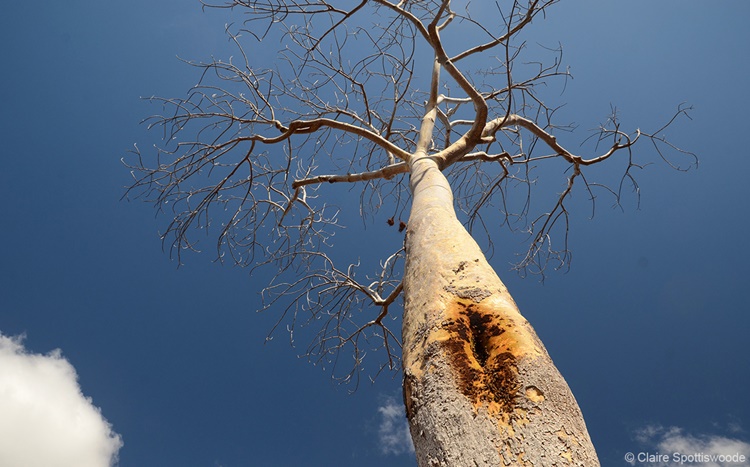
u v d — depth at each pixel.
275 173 5.33
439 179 3.64
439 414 1.85
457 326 2.12
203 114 4.78
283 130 4.67
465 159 4.93
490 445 1.73
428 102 5.21
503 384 1.89
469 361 2.00
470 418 1.81
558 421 1.78
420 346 2.13
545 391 1.85
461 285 2.31
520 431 1.75
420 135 4.79
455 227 2.82
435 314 2.20
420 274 2.53
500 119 5.12
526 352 1.97
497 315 2.14
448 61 4.21
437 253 2.58
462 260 2.47
